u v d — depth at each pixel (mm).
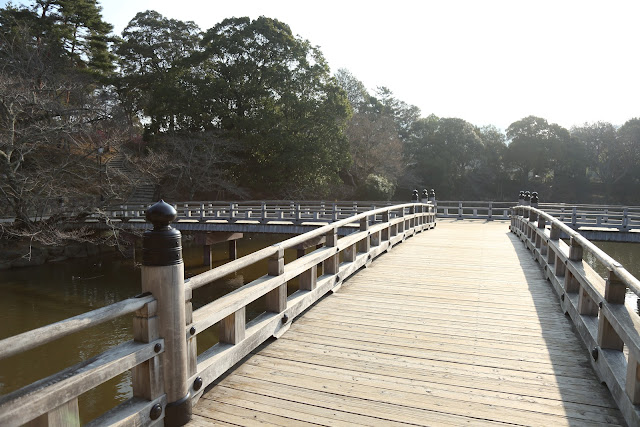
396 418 2885
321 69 34438
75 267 19422
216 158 30859
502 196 53125
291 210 20812
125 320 11750
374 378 3482
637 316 3127
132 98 35750
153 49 36062
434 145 50594
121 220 21891
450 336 4449
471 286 6570
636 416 2645
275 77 32625
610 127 53250
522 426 2797
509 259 8953
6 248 19594
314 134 33031
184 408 2777
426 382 3414
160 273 2664
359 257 7613
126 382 8086
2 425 1783
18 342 1825
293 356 3930
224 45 32469
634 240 15117
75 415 2178
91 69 35625
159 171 28891
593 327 4020
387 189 37500
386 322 4891
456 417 2898
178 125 33719
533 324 4828
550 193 52000
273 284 4262
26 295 14859
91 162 20922
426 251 10086
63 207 18984
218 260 20156
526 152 51750
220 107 31953
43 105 18188
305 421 2846
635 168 50312
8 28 29438
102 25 35219
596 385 3369
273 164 32125
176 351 2725
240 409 2998
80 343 10164
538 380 3457
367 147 39938
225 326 3631
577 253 5039
